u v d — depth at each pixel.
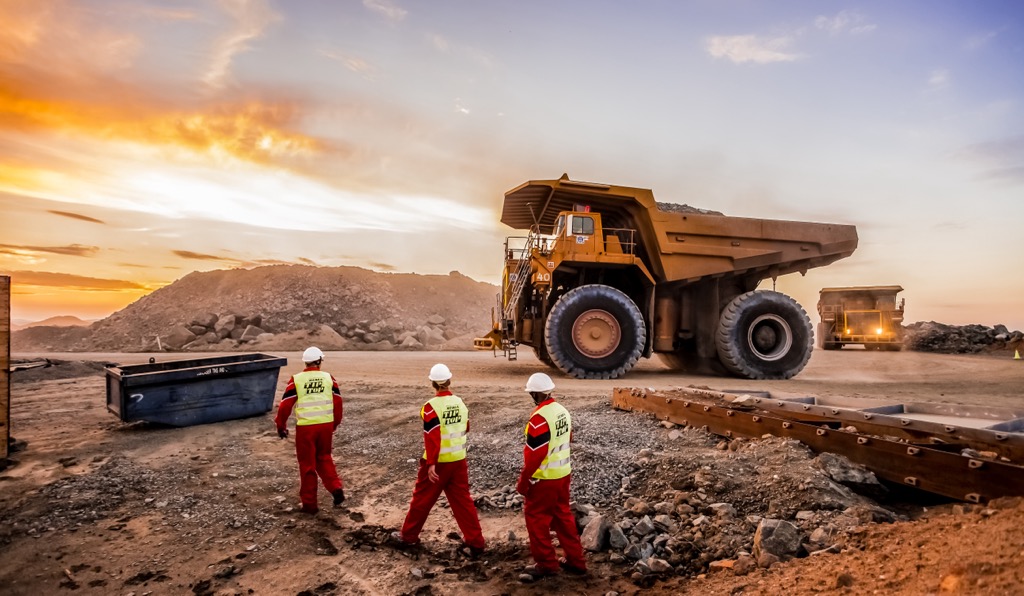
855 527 4.41
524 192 14.76
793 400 8.85
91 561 4.40
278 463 6.96
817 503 4.89
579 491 5.88
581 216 14.36
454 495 4.63
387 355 24.38
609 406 9.75
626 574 4.29
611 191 14.30
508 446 7.41
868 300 27.28
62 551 4.53
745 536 4.66
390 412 9.68
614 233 15.53
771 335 15.12
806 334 14.98
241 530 5.03
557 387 12.09
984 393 11.68
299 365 17.88
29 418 9.30
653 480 6.02
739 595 3.61
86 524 5.02
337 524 5.22
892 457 5.21
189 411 8.77
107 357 21.86
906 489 5.21
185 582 4.14
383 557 4.58
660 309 15.53
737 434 7.07
